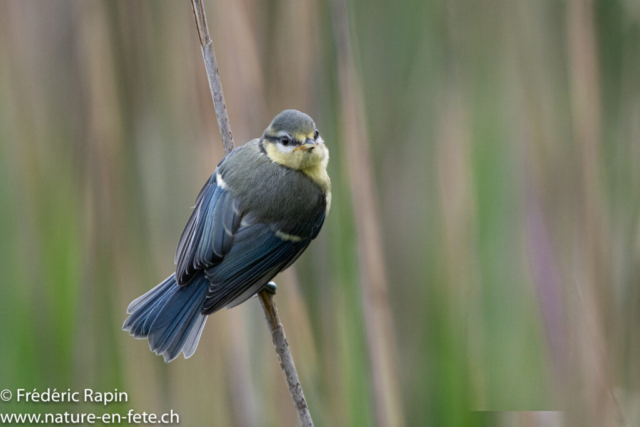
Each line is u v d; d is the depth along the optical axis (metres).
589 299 9.73
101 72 10.07
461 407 9.70
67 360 9.54
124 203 10.09
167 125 10.24
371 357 9.12
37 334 9.58
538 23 10.80
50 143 10.36
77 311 9.73
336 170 10.12
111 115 10.06
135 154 10.21
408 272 10.73
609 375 9.37
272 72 10.12
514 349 9.87
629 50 10.55
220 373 9.66
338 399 9.54
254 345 9.78
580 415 9.39
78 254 9.84
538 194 10.09
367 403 9.12
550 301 9.69
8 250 9.91
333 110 10.22
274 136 8.49
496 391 9.73
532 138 10.37
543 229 9.92
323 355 9.77
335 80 10.12
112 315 9.89
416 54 11.02
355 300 9.38
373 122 11.17
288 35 10.09
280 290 10.02
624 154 10.55
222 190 8.28
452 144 10.50
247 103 9.45
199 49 9.77
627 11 10.49
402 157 11.05
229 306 7.96
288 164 8.47
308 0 10.04
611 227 10.43
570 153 10.30
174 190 10.19
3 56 10.31
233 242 8.08
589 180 10.09
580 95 10.17
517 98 10.61
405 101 11.09
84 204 10.10
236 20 9.50
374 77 11.25
